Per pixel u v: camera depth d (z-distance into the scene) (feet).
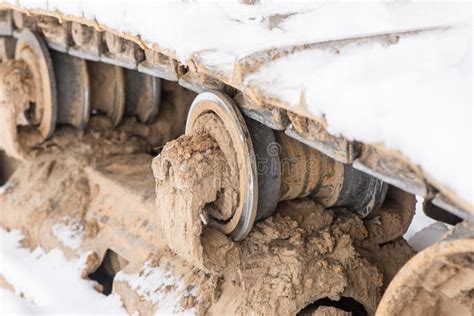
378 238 23.86
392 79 15.85
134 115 34.71
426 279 15.92
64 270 28.58
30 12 26.13
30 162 33.09
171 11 20.67
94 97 33.30
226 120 20.95
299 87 16.40
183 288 23.72
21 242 31.35
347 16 20.07
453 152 13.79
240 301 21.76
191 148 21.27
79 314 25.84
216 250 21.74
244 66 16.83
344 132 15.26
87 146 32.45
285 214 22.94
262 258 22.02
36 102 32.27
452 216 18.31
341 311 21.09
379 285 22.45
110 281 28.99
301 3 20.90
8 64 32.35
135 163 31.58
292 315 21.06
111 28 22.20
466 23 18.56
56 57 31.81
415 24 19.62
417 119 14.52
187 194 20.92
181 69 22.63
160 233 26.09
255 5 20.90
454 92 15.24
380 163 15.80
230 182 21.40
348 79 15.96
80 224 29.96
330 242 22.27
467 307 16.75
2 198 33.35
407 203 24.26
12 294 27.68
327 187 22.90
